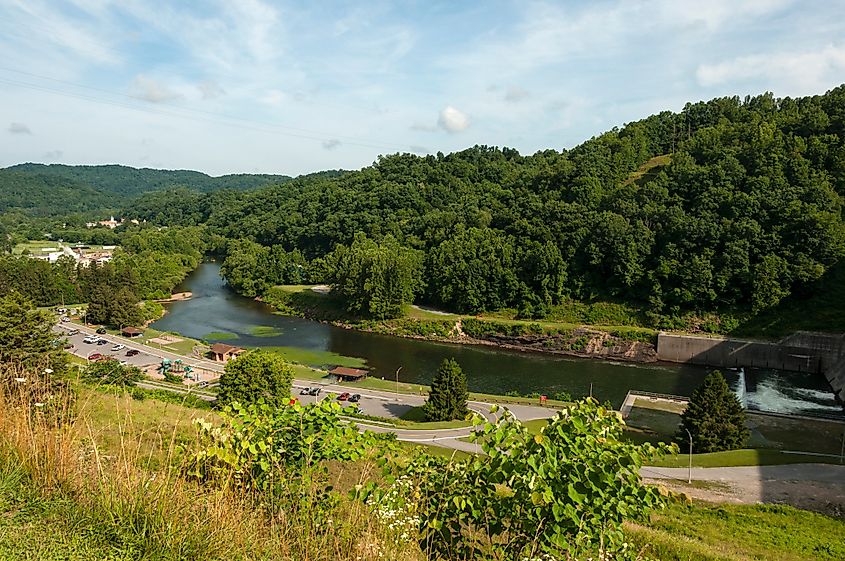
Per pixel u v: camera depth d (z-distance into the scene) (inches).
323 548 256.5
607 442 279.3
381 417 1574.8
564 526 263.9
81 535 233.0
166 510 253.3
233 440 300.4
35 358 745.6
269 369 1379.2
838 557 749.3
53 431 295.3
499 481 278.4
